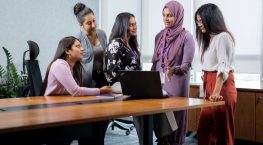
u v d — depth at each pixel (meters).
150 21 5.20
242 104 3.60
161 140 2.69
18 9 4.92
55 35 5.33
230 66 2.41
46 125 1.41
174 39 2.90
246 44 4.11
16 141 1.67
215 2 4.39
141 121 2.23
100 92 2.62
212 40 2.45
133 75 2.38
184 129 2.93
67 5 5.45
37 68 3.41
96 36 3.36
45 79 2.67
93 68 3.21
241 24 4.14
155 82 2.32
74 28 5.54
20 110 1.82
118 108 1.89
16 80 4.54
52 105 2.04
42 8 5.17
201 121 2.65
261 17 3.96
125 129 4.58
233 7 4.21
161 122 2.45
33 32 5.09
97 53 3.26
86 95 2.55
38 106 1.99
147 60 5.27
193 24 4.63
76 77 2.76
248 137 3.57
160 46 3.02
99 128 2.01
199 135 2.68
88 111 1.77
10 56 4.71
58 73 2.53
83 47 3.16
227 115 2.48
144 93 2.38
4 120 1.49
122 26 2.72
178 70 2.79
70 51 2.65
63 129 1.88
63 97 2.47
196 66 4.36
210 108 2.57
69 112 1.74
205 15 2.42
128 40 2.78
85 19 3.22
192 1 4.64
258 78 4.13
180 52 2.86
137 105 2.02
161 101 2.21
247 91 3.56
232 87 2.47
